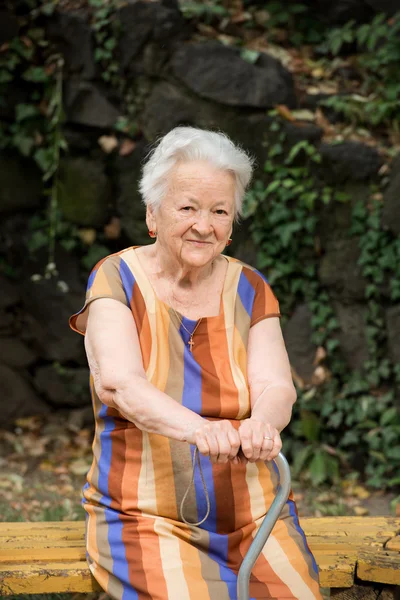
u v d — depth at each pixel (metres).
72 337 6.48
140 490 2.56
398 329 5.59
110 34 6.06
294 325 5.86
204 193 2.54
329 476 5.60
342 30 6.18
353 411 5.71
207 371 2.62
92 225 6.36
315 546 2.94
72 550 2.83
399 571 2.67
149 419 2.37
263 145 5.82
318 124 5.87
